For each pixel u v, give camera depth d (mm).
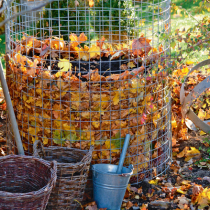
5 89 2340
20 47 2740
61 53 3068
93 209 2400
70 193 2277
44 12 4078
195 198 2531
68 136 2627
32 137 2746
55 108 2578
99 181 2375
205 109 3996
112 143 2652
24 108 2752
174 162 3182
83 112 2547
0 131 3650
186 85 4008
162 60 2615
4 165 2266
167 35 2613
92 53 2717
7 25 2928
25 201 1840
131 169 2426
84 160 2258
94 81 2498
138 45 2805
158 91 2820
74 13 4121
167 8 3014
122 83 2539
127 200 2586
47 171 2139
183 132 3564
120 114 2600
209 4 2854
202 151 3336
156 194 2619
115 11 4469
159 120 2918
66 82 2510
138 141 2746
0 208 1842
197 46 2561
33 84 2625
